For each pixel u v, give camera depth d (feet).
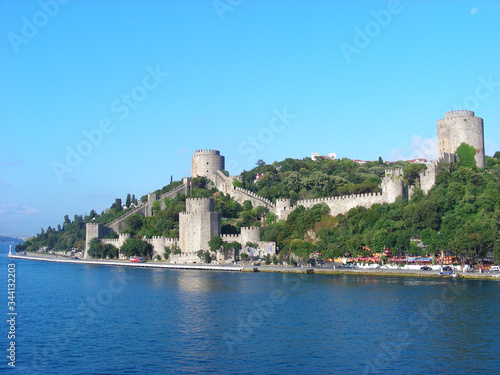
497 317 290.15
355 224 565.53
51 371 223.30
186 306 343.46
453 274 428.15
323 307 325.21
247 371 218.79
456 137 608.19
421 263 476.95
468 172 549.13
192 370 221.25
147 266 629.10
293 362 228.02
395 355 234.17
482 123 612.70
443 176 552.82
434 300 334.44
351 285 403.34
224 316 311.88
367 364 224.53
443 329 270.26
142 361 233.35
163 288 423.64
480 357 230.07
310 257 546.26
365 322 287.07
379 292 367.45
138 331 283.18
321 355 236.02
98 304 360.89
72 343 263.70
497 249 427.33
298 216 634.43
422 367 220.23
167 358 236.63
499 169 560.61
